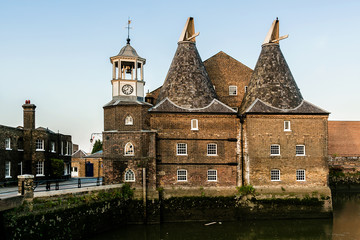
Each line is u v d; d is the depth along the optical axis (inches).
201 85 1574.8
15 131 1535.4
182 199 1416.1
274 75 1585.9
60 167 1790.1
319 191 1473.9
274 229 1302.9
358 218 1477.6
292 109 1512.1
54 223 1000.9
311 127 1510.8
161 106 1471.5
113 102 1544.0
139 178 1401.3
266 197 1445.6
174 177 1439.5
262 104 1517.0
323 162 1501.0
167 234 1232.8
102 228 1230.3
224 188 1450.5
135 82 1583.4
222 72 1833.2
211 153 1475.1
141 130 1465.3
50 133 1772.9
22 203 926.4
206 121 1478.8
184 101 1521.9
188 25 1651.1
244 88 1828.2
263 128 1480.1
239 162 1487.5
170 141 1450.5
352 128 2938.0
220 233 1250.6
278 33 1663.4
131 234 1227.2
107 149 1438.2
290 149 1487.5
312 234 1243.2
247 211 1434.5
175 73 1595.7
